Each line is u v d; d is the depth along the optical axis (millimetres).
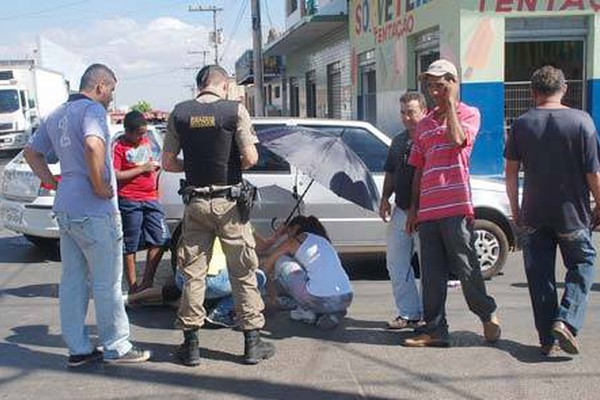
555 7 12188
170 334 6012
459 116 5348
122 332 5285
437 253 5500
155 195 6914
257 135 6230
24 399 4680
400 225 5949
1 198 9430
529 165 5215
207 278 5980
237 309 5281
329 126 7875
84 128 4898
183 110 5164
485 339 5684
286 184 7570
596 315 6320
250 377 5008
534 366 5129
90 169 4871
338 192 5828
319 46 24172
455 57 12492
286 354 5465
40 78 32156
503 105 12469
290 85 31203
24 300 7191
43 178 5289
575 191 5137
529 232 5312
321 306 6012
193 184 5188
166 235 6969
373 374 5039
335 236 7723
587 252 5207
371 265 8617
